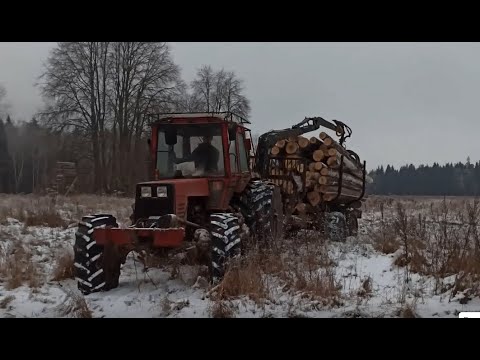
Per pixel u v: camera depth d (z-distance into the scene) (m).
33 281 7.20
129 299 6.56
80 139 40.97
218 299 6.19
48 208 14.53
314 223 12.16
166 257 7.99
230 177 8.18
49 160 47.66
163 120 8.46
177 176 8.26
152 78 40.19
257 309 6.07
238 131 8.80
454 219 11.15
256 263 7.38
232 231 7.10
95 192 37.81
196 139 8.34
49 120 39.41
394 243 10.34
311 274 7.07
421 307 6.17
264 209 8.89
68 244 10.05
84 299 6.23
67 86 39.47
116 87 40.78
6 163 50.66
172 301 6.37
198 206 8.07
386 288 7.13
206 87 41.47
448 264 7.74
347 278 7.72
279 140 12.45
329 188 12.49
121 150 40.41
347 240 12.02
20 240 10.10
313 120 13.31
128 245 6.86
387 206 21.95
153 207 7.11
